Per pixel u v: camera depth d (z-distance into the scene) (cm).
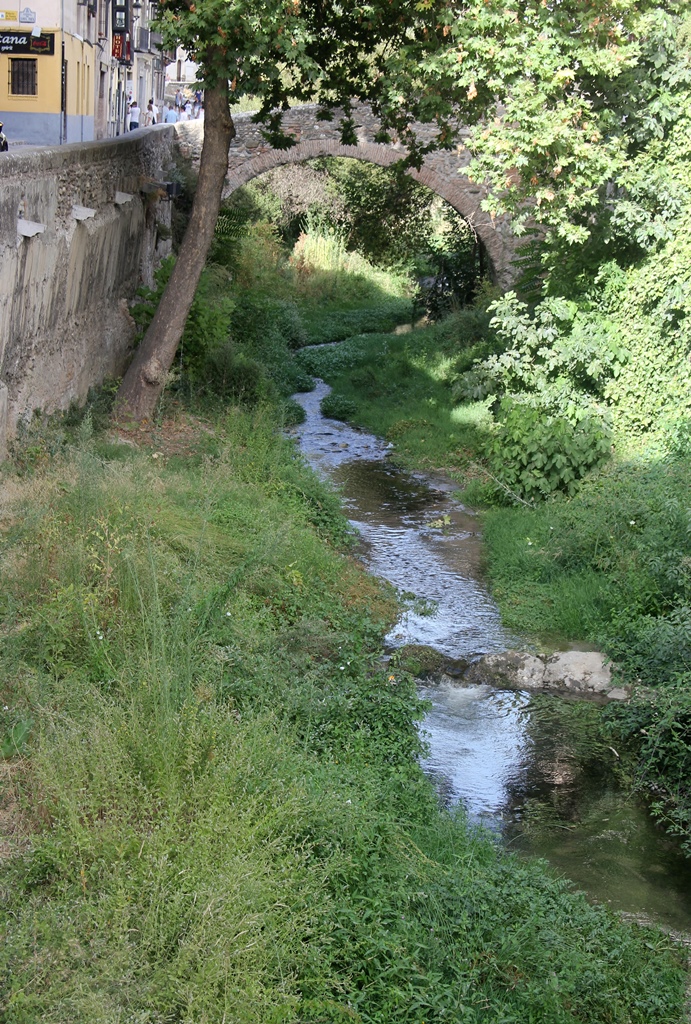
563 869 666
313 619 910
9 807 534
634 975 557
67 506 845
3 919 451
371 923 516
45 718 581
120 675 631
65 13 2275
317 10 1415
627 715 850
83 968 414
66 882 463
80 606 706
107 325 1505
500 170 1330
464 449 1639
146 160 1844
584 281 1479
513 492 1358
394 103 1351
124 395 1411
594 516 1140
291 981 444
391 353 2277
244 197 3164
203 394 1638
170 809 502
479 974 518
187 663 653
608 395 1437
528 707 885
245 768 551
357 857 554
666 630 873
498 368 1495
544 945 545
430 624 1022
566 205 1345
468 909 555
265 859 498
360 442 1745
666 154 1366
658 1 1306
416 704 790
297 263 3281
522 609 1056
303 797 554
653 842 707
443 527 1322
